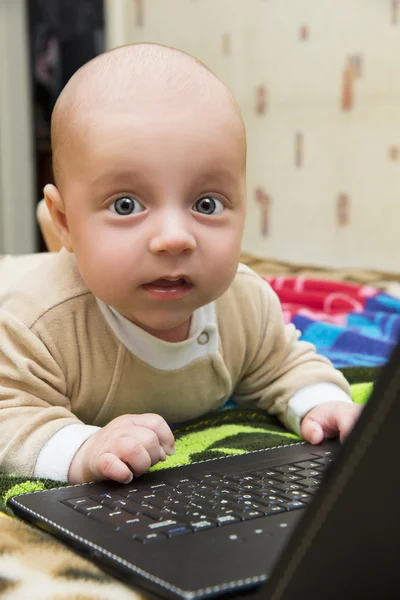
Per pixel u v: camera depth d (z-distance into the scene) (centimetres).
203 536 52
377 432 38
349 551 39
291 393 96
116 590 49
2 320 85
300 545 41
